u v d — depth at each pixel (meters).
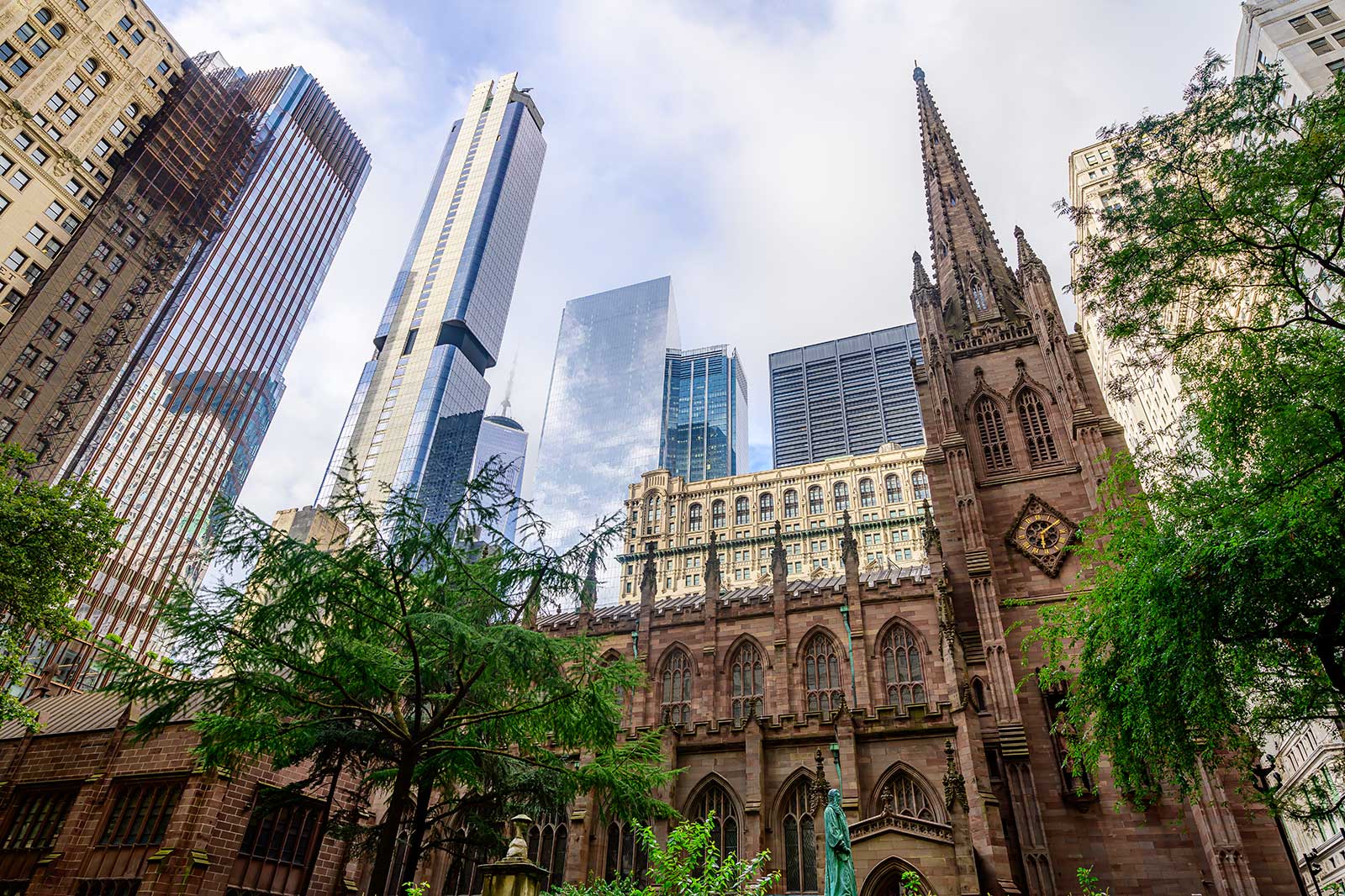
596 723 28.33
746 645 55.91
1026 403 57.81
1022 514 52.25
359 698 28.58
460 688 27.27
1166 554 24.77
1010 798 41.56
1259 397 24.83
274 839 40.00
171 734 39.44
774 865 43.31
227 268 162.12
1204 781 37.91
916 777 43.09
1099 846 39.88
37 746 43.03
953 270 70.38
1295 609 22.44
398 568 26.97
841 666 52.22
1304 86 74.31
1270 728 27.16
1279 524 21.33
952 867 35.66
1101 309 28.62
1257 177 24.47
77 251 103.00
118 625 128.00
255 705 26.62
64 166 101.56
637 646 57.97
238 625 26.64
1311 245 24.25
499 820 34.69
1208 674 22.80
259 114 173.75
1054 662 32.19
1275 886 36.25
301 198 192.50
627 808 31.27
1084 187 133.25
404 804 25.84
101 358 106.12
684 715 54.44
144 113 119.06
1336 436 22.56
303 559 25.64
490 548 30.42
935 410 59.12
